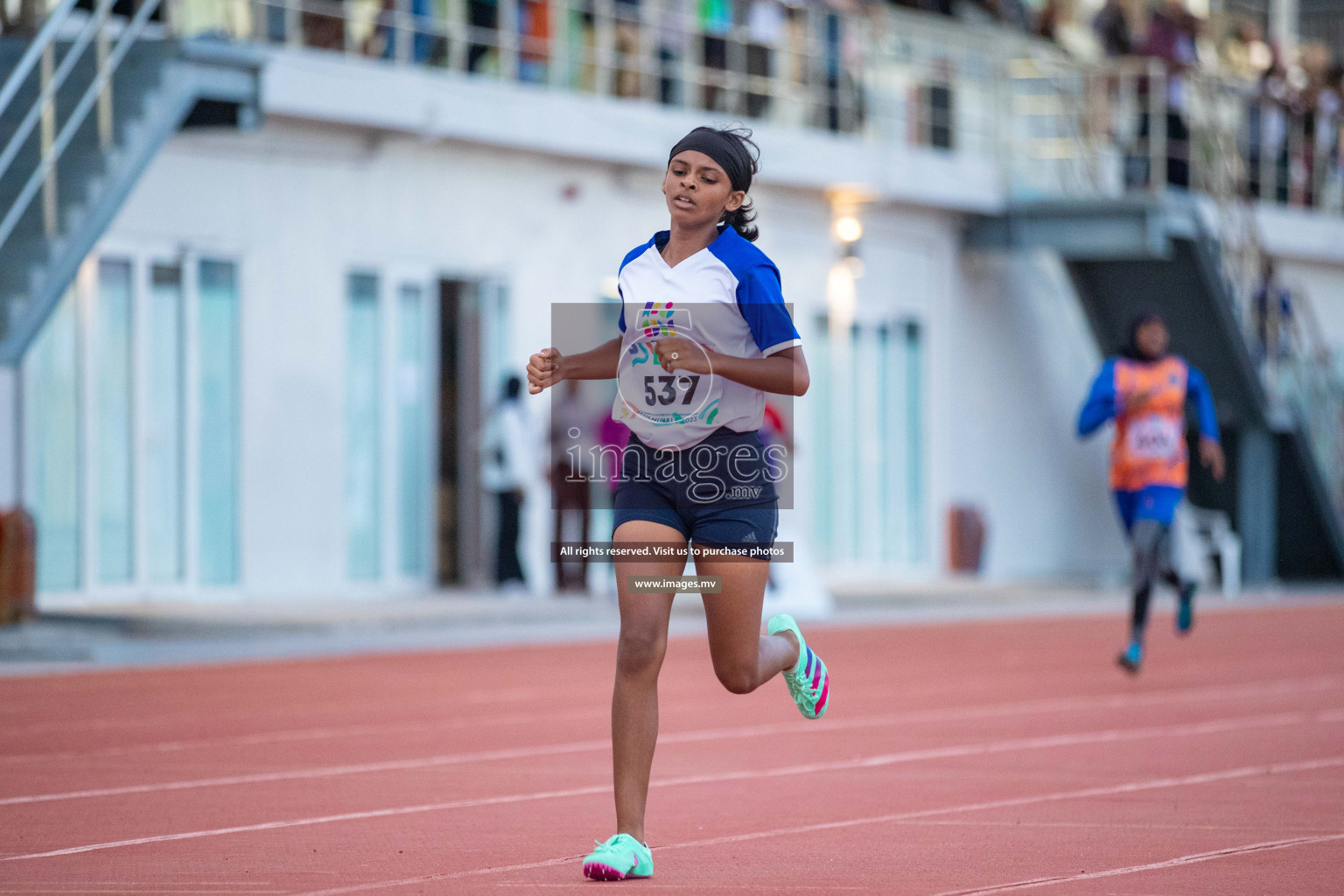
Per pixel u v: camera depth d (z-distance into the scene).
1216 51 43.75
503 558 29.28
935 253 37.91
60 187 21.22
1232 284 37.72
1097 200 36.72
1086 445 41.97
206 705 15.25
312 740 13.16
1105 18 38.94
